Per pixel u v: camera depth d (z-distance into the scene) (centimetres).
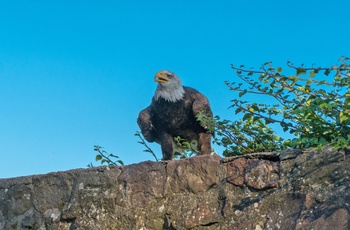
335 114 1116
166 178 1156
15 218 1350
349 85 1123
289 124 1241
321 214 958
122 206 1185
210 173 1110
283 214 1008
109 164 1320
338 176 970
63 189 1291
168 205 1139
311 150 1020
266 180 1048
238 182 1077
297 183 1009
